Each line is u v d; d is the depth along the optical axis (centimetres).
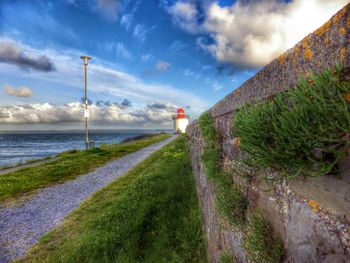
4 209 779
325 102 88
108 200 806
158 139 4506
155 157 1728
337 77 90
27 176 1270
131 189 829
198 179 645
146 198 695
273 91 157
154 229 520
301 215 132
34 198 891
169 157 1517
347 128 84
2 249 529
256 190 202
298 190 136
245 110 164
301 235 131
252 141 134
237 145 251
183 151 1634
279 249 153
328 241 109
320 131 92
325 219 111
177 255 416
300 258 132
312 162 106
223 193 264
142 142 3697
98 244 468
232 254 261
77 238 539
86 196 892
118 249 453
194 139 867
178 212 582
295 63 129
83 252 455
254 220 187
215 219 355
